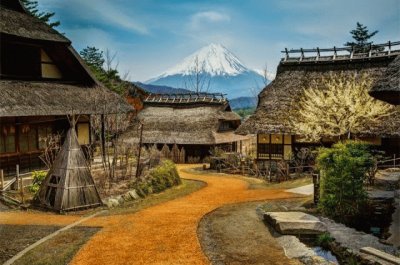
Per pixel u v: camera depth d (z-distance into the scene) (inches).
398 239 358.9
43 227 435.8
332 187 454.0
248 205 552.1
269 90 1105.4
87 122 911.7
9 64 735.1
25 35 717.3
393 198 495.8
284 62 1141.7
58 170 544.1
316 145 1019.9
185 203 590.2
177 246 364.2
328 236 360.2
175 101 1612.9
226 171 1124.5
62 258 336.5
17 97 669.9
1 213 504.4
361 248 315.3
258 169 1016.9
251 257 328.8
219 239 382.3
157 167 797.9
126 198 605.9
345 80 1019.9
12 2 783.1
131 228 428.8
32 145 767.1
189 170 1194.0
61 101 745.6
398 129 844.0
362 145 482.0
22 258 337.1
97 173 712.4
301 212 458.3
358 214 446.6
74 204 526.6
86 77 872.3
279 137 1058.7
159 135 1493.6
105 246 367.2
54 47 801.6
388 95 368.2
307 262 310.0
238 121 1688.0
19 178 634.2
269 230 407.8
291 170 981.8
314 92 1016.9
